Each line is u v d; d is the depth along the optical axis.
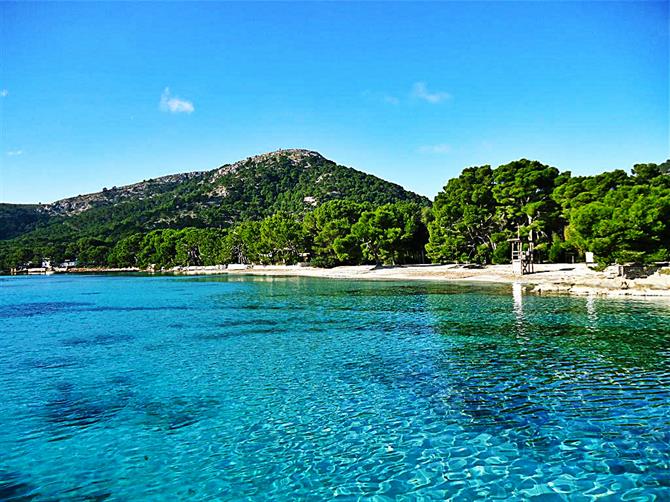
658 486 11.02
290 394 18.05
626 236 46.06
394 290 59.16
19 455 13.36
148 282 97.50
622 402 16.25
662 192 48.44
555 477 11.53
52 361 23.95
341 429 14.64
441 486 11.28
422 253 102.06
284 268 119.19
